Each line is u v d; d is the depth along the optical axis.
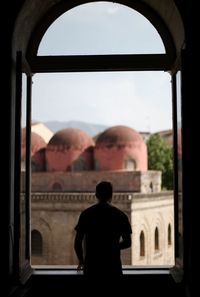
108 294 4.65
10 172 5.36
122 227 4.79
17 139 5.50
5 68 5.34
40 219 32.97
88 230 4.76
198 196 5.22
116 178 35.41
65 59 6.29
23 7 5.47
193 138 5.27
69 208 32.25
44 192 35.75
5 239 5.24
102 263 4.68
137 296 5.94
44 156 37.88
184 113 5.36
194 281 5.11
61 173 36.59
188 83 5.35
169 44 6.33
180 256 5.86
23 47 6.11
